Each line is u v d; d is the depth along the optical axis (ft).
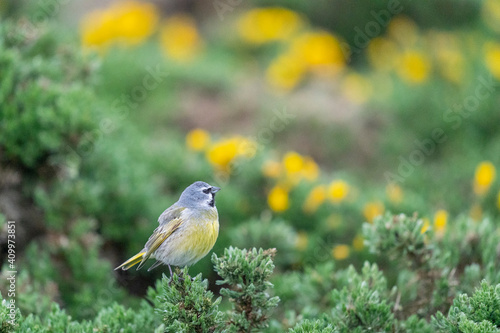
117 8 75.25
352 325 23.54
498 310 21.03
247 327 21.01
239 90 62.75
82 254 32.63
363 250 35.50
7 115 32.19
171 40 71.10
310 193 41.24
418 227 25.41
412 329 23.77
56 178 34.30
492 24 74.79
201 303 20.22
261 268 20.71
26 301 27.48
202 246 23.40
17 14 57.06
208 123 59.06
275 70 64.64
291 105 60.23
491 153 53.11
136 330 23.44
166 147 44.88
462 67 64.59
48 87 34.24
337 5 76.84
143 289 35.60
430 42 69.41
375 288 25.61
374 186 50.72
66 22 74.59
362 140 58.34
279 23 76.07
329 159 57.52
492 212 40.14
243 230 35.73
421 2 75.15
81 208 33.73
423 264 25.77
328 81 65.10
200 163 43.45
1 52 33.22
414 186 49.83
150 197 37.58
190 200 23.61
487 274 25.84
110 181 36.37
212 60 70.54
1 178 32.76
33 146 32.63
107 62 60.80
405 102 60.70
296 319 25.81
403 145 57.57
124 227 36.29
